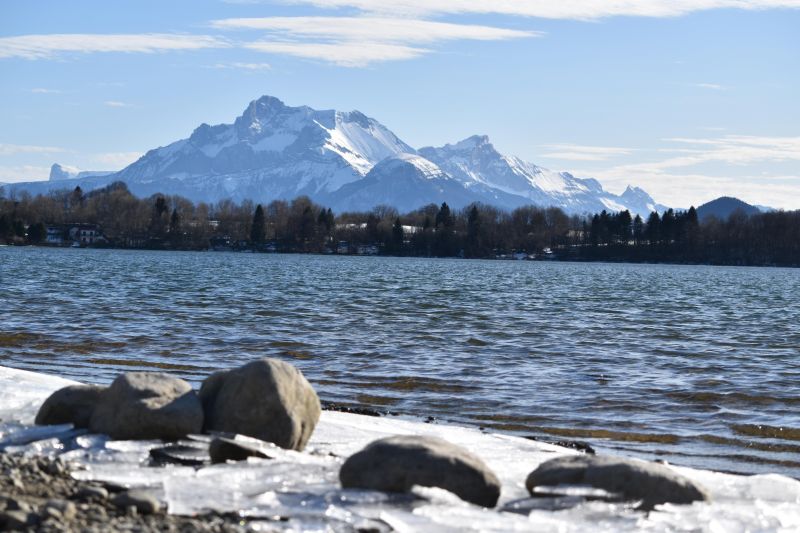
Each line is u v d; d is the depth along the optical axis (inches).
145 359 1245.1
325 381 1109.1
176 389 615.8
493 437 745.6
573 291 3826.3
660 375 1229.7
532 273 6648.6
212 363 1229.1
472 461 503.8
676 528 458.3
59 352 1293.1
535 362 1331.2
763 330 2055.9
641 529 455.8
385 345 1488.7
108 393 618.2
